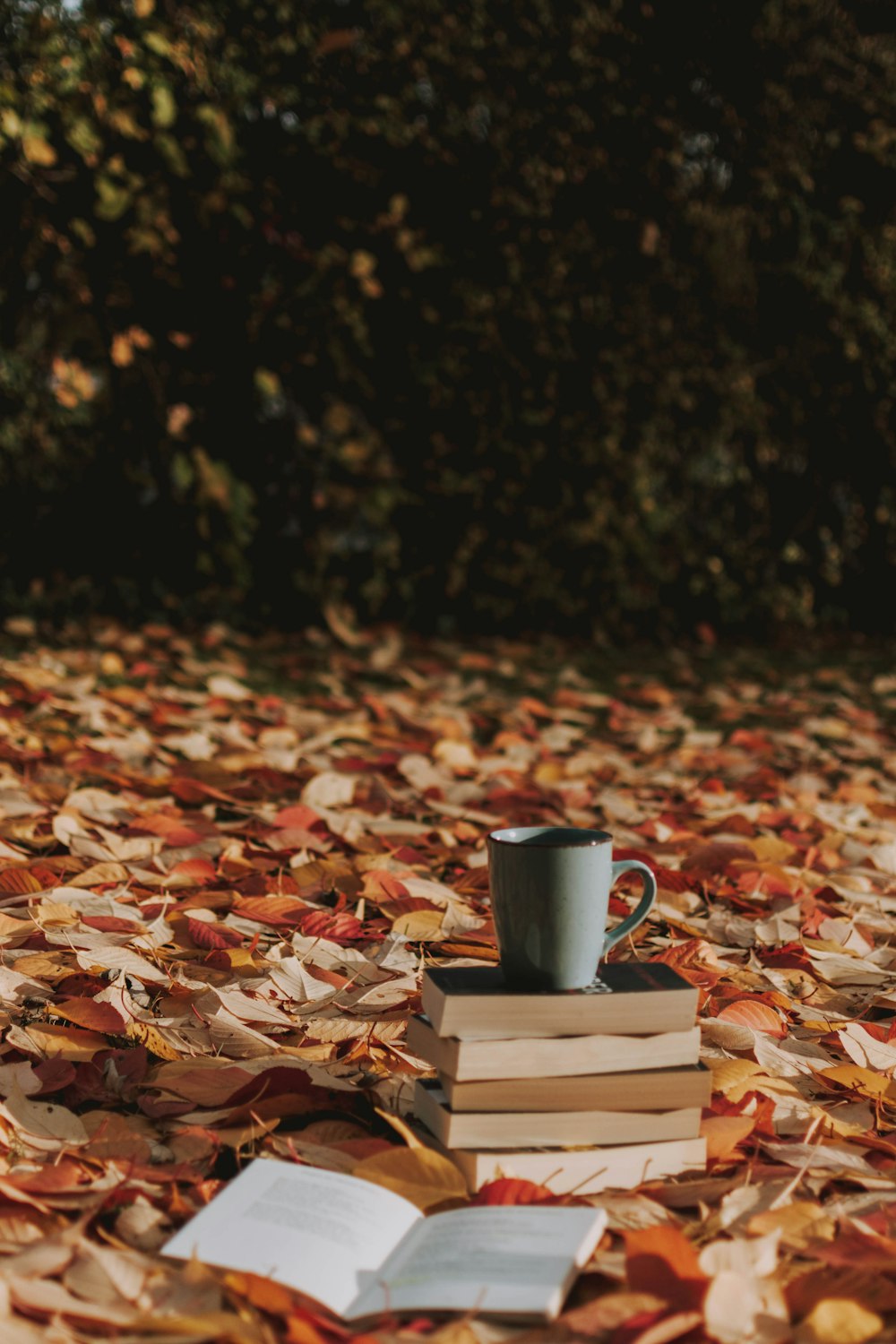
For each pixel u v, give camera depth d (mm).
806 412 7496
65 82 5090
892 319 7434
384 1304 1269
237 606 6590
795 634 7957
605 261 6703
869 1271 1336
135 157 5496
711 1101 1769
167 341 6039
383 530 6535
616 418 6852
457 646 6754
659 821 3406
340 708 4996
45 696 4324
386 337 6422
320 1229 1380
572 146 6512
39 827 3129
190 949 2352
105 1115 1681
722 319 7129
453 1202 1489
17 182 5516
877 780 4359
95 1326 1232
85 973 2123
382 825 3207
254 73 5738
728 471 7387
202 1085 1728
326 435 6320
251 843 3104
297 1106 1695
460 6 6160
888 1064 1942
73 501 6207
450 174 6301
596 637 7109
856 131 7211
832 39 7047
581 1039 1560
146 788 3457
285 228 6074
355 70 6055
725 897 2896
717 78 6867
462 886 2830
